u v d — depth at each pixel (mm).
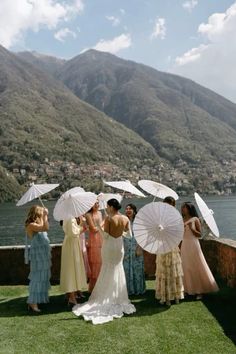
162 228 5590
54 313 5711
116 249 5980
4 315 5633
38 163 157750
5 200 132000
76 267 6102
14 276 7723
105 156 182375
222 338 4656
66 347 4457
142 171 182250
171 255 6020
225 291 6711
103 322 5227
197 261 6418
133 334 4805
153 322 5219
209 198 165375
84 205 5973
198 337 4695
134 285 6676
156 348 4402
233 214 86312
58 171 155000
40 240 5969
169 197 6453
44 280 5938
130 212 6953
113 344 4523
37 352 4328
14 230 64125
